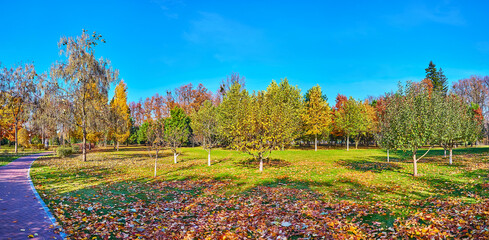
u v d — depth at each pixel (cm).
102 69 2795
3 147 5356
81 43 2648
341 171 1900
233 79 5331
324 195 1170
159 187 1383
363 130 4272
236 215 882
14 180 1455
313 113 4247
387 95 1864
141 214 893
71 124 2694
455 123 1873
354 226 755
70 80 2623
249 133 2039
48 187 1302
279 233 711
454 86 6209
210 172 1922
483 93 5759
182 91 7606
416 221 780
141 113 8081
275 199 1106
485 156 2488
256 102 2258
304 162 2558
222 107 4038
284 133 1998
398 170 1906
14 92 3791
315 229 736
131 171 2006
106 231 710
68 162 2553
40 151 4572
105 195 1160
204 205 1034
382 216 855
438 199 1036
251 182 1515
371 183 1436
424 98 1616
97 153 3997
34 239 636
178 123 5150
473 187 1215
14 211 854
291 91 4281
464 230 677
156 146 1839
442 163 2241
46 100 2609
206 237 693
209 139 2419
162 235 705
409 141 1586
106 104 2884
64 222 764
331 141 6191
